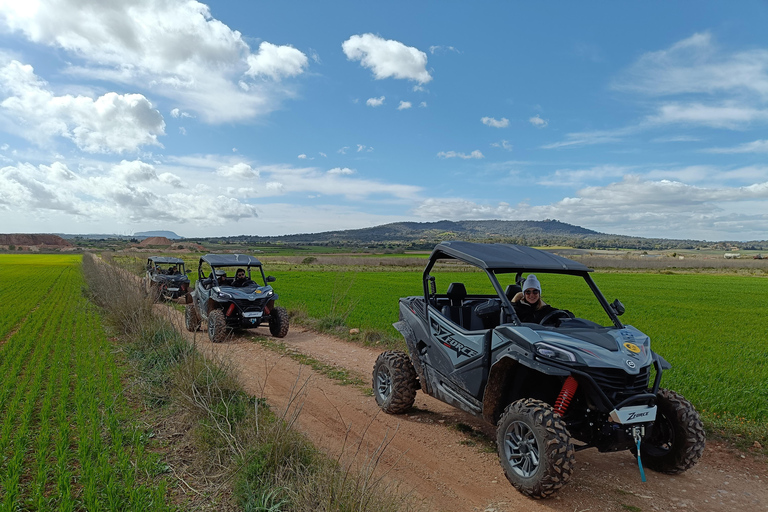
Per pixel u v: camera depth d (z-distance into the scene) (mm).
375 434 5770
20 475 4410
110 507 3650
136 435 5191
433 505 4090
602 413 4379
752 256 136125
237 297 12383
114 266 22172
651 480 4730
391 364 6512
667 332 15039
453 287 6688
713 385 7855
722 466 5098
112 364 8555
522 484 4250
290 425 4582
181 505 3865
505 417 4523
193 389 5770
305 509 3434
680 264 93000
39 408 6395
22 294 25062
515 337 4707
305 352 10781
